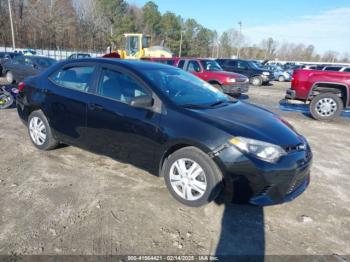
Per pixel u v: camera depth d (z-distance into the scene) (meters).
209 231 2.84
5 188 3.42
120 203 3.22
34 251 2.46
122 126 3.51
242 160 2.85
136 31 70.25
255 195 2.92
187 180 3.16
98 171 3.97
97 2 62.72
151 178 3.82
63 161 4.25
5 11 45.25
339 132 7.02
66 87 4.13
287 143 3.03
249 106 3.96
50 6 50.38
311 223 3.06
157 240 2.68
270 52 100.88
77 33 55.94
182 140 3.07
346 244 2.76
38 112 4.48
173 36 82.31
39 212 2.99
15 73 12.60
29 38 47.66
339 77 7.88
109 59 3.97
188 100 3.51
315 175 4.32
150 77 3.52
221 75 10.83
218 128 2.97
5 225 2.77
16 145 4.83
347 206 3.45
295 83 8.57
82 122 3.90
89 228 2.78
